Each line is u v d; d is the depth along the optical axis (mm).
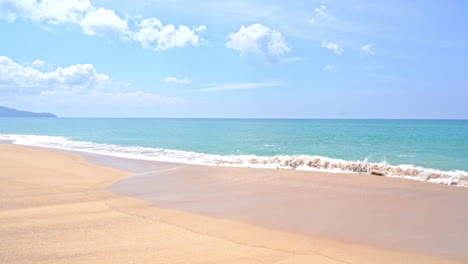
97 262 4688
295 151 25453
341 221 7211
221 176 13383
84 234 6031
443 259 5199
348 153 23859
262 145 30547
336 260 5086
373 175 13359
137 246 5430
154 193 10195
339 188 10836
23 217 7137
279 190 10617
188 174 14023
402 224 7004
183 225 6824
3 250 5145
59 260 4758
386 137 40938
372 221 7215
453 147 27516
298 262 4930
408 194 9875
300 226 6848
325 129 69500
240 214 7758
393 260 5148
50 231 6180
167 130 64875
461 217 7504
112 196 9680
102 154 22750
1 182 11188
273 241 5922
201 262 4785
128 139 39094
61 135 47906
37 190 10273
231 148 27828
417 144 30641
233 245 5641
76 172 14312
